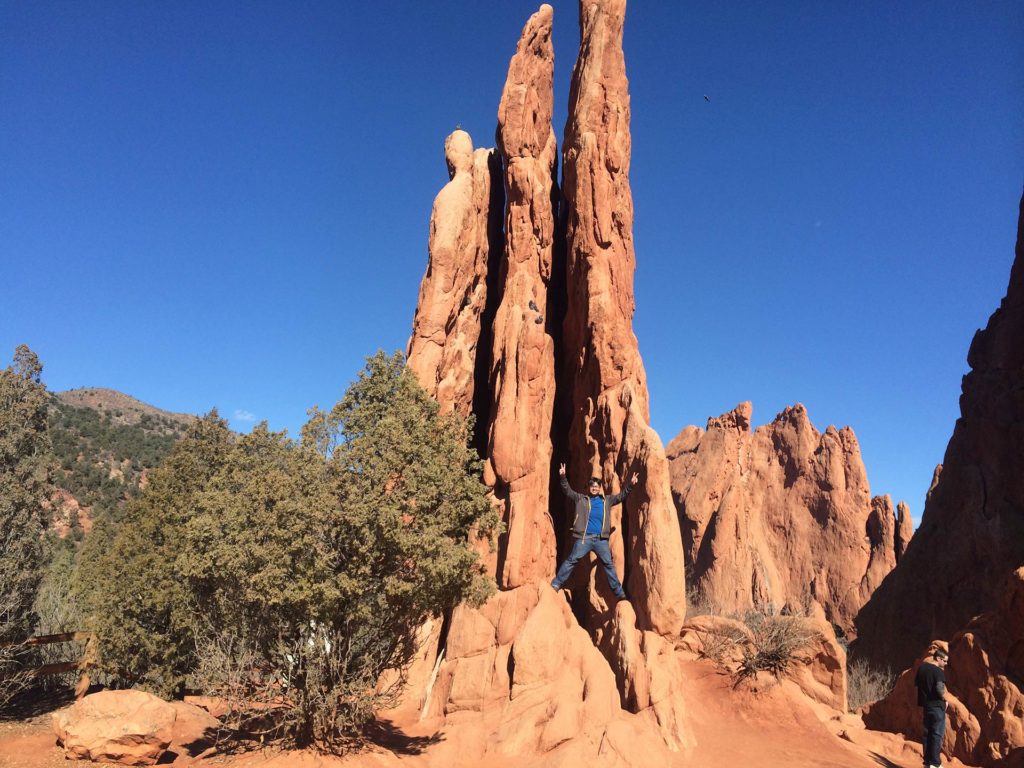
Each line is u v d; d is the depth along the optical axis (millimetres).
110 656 19844
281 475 13672
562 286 27094
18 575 17219
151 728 13180
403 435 14172
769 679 19969
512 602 19172
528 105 26016
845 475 64500
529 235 24734
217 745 14102
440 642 20500
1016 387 35750
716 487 63781
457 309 25266
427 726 17562
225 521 13734
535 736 15883
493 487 21516
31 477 18016
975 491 35906
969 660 17625
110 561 20828
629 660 17609
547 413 22688
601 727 15750
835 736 18188
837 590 60094
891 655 37156
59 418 96750
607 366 21625
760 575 59156
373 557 13312
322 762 12617
